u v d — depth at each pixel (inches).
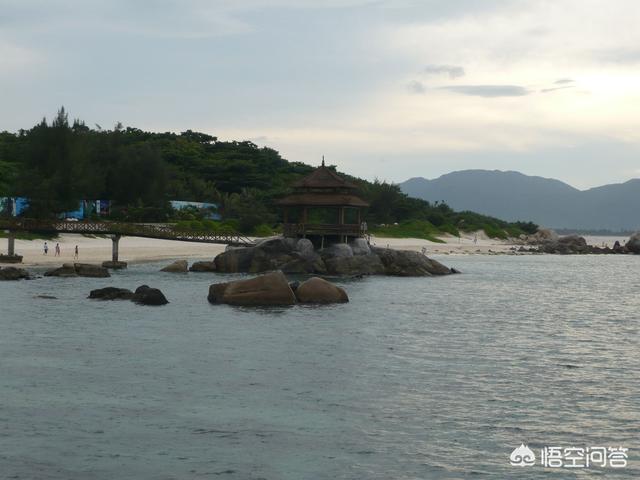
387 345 1365.7
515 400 981.8
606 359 1284.4
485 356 1284.4
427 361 1224.2
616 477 726.5
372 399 971.3
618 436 842.8
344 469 732.0
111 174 5251.0
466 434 839.7
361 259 3070.9
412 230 6924.2
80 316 1626.5
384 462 751.7
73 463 732.0
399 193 7603.4
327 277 2913.4
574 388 1054.4
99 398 949.8
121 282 2443.4
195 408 916.0
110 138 5531.5
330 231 3142.2
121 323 1542.8
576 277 3496.6
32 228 3038.9
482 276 3368.6
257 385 1031.0
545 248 6525.6
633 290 2802.7
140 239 4569.4
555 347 1402.6
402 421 880.3
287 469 729.0
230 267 2970.0
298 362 1189.1
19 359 1168.2
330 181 3159.5
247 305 1852.9
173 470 721.0
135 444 786.8
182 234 3248.0
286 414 898.7
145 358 1195.3
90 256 3516.2
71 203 4404.5
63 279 2466.8
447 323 1699.1
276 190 6422.2
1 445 773.9
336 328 1545.3
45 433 813.2
